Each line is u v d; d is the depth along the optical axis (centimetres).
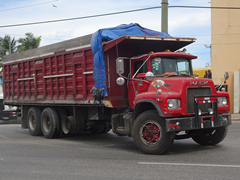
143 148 709
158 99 676
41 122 1124
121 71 750
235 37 1995
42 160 678
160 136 686
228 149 754
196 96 693
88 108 976
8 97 1373
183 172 535
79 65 950
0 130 1411
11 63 1318
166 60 788
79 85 955
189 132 775
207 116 703
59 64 1038
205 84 721
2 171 585
